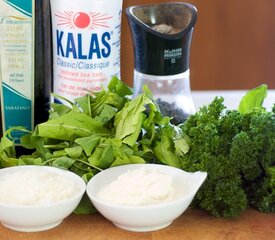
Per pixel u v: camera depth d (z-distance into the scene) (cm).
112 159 83
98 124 85
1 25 90
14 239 77
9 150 89
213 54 185
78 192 78
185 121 88
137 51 92
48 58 95
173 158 84
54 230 78
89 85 92
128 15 91
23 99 94
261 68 187
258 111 83
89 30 90
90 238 77
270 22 182
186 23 92
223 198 79
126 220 76
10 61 92
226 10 181
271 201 81
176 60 92
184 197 76
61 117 84
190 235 78
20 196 76
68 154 83
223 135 82
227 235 78
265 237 77
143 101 84
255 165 81
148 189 77
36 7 91
